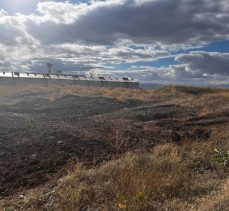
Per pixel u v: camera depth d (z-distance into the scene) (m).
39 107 29.38
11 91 39.50
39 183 10.94
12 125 18.17
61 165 12.31
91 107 30.00
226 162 10.97
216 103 29.19
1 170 11.73
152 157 11.57
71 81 73.19
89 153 13.48
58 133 16.00
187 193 8.50
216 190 8.52
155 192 8.42
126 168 10.10
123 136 15.77
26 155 13.10
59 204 8.38
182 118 22.27
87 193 8.73
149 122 19.95
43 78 70.94
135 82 79.94
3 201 9.45
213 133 16.34
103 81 75.94
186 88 44.25
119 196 7.89
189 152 12.45
